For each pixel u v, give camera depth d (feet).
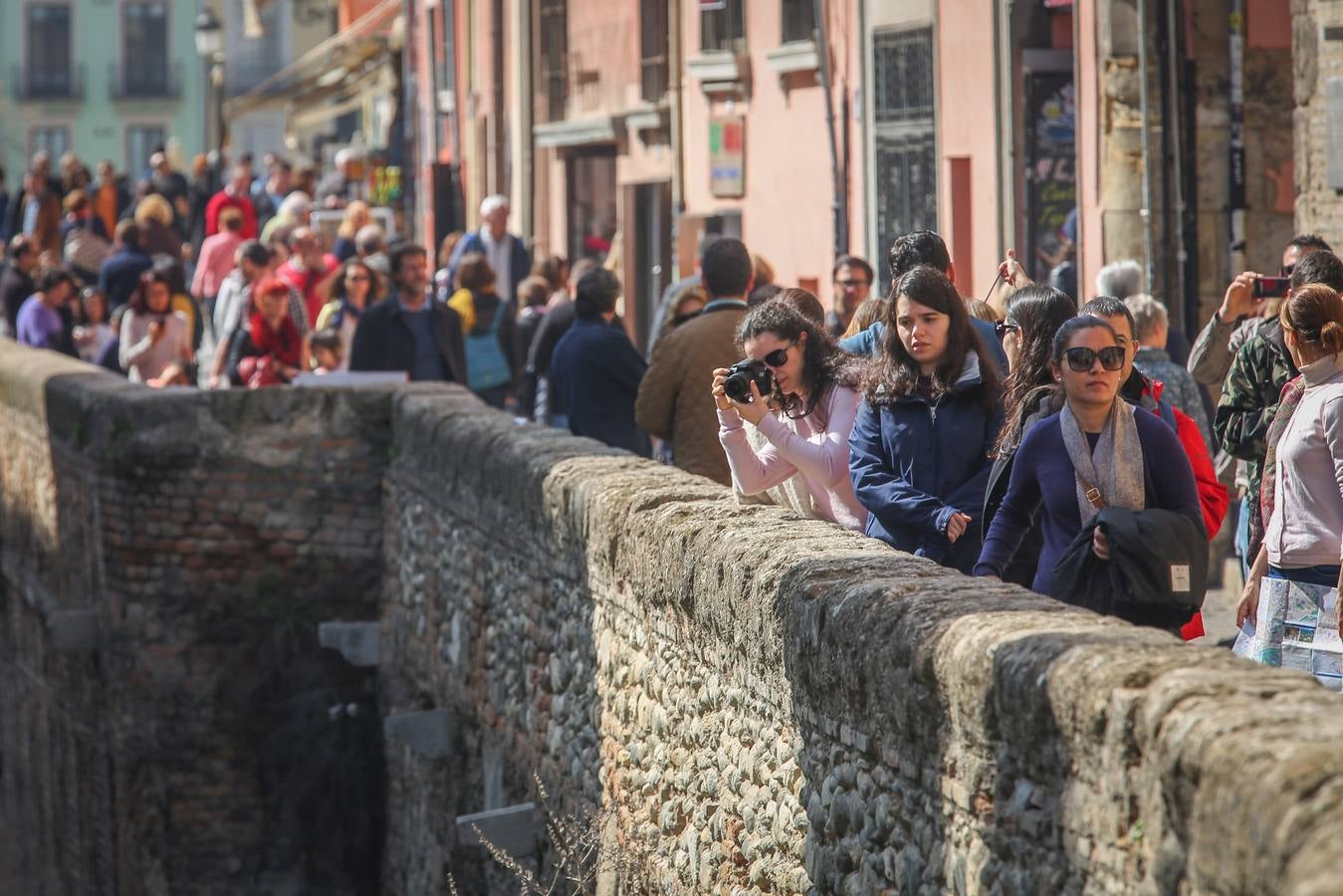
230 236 183.01
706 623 50.31
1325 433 48.67
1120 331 48.37
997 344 53.93
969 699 36.19
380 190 277.03
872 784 40.75
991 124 115.03
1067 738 33.19
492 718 75.41
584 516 61.00
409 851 92.53
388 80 307.37
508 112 220.84
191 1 522.47
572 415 87.30
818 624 42.52
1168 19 100.27
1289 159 100.53
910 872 38.96
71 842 118.83
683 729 52.90
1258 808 27.30
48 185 234.58
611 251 187.52
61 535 119.96
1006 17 112.68
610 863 59.16
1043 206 114.11
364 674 102.53
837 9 134.10
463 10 241.35
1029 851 34.63
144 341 131.03
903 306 50.34
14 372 134.10
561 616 65.05
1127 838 31.50
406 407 95.35
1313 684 30.63
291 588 102.47
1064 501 45.62
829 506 54.13
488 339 116.37
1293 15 89.45
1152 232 100.94
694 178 163.02
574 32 197.77
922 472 50.37
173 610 103.65
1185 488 45.32
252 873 103.04
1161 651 33.17
